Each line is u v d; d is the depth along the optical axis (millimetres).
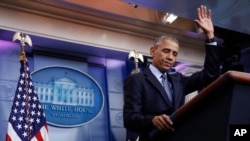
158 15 6844
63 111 6289
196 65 7633
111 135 6629
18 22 5738
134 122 1350
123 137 6742
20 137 4703
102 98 6781
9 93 5789
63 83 6441
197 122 945
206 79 1621
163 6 5816
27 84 5020
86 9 6172
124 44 6844
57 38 6098
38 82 6191
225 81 822
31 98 5000
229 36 6984
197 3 5699
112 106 6855
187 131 989
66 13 6133
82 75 6703
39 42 6160
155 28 7020
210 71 1616
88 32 6473
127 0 5734
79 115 6438
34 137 4824
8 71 5922
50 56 6453
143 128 1301
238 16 6246
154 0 5652
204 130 912
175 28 7117
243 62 7906
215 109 877
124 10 6504
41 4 5832
